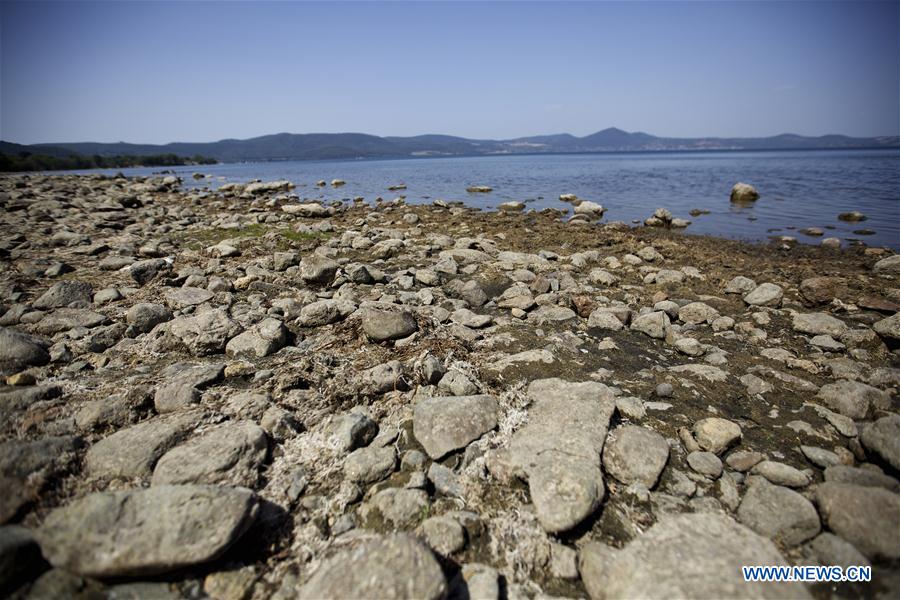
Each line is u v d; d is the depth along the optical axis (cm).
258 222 1661
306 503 368
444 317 723
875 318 775
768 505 363
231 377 534
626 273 1050
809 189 2909
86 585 286
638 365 609
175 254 1130
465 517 351
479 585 296
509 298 824
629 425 448
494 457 404
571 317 750
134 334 652
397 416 473
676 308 796
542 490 359
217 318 638
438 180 4475
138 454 384
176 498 317
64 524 297
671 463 423
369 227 1591
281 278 921
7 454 361
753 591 276
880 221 1803
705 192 3011
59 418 435
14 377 501
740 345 679
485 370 560
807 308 837
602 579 296
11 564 277
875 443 415
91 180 3488
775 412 504
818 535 341
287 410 472
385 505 361
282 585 302
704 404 515
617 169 6000
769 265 1141
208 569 305
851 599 299
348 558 292
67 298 761
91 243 1236
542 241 1381
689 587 277
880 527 324
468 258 1112
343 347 616
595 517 359
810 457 429
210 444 392
